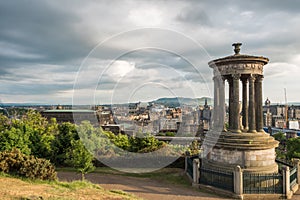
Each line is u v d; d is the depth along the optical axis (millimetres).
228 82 18078
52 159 21203
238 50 17156
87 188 12492
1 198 8719
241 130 17125
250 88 16703
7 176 12992
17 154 14219
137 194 13422
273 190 13828
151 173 18453
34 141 22219
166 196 13398
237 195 13422
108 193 11766
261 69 17172
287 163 17750
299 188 15391
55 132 24469
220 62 16859
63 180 15805
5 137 20547
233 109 16844
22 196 9180
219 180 14562
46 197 9438
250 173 15078
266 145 15805
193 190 14844
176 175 17953
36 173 13328
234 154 15836
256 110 17562
